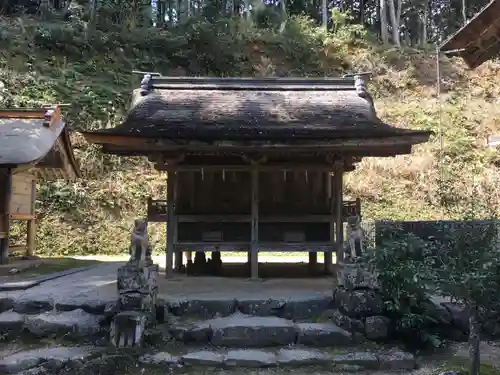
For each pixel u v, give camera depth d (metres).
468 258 5.00
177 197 9.29
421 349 6.12
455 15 36.62
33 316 6.41
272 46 26.42
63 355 5.48
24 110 11.58
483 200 17.97
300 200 9.40
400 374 5.39
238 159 9.07
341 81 10.26
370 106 9.45
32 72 19.61
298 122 8.63
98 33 23.56
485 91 24.66
